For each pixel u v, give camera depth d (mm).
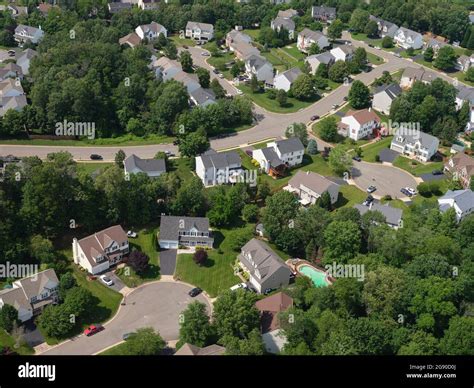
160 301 124625
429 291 115812
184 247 140250
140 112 194500
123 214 145125
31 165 141375
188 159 174750
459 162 175500
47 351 110625
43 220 135500
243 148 184750
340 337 104875
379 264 126250
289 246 138125
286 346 108438
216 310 111812
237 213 152500
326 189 156000
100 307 121750
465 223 139625
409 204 161875
